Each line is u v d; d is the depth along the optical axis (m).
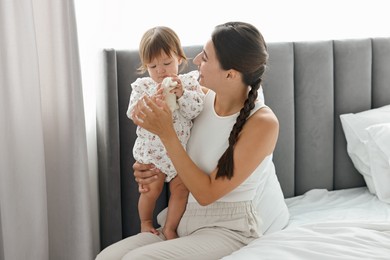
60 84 2.23
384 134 2.44
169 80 1.92
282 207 2.26
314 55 2.57
